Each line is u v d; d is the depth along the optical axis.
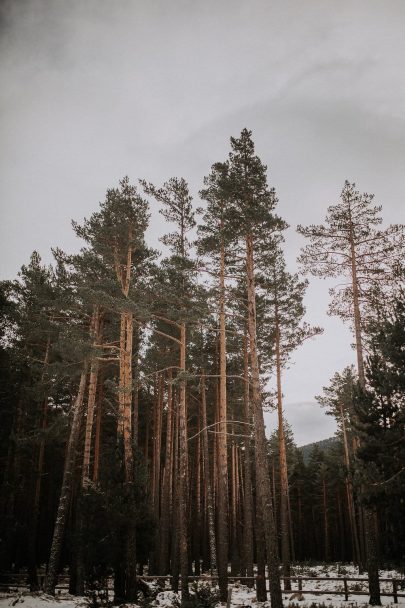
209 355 28.17
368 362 15.06
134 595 14.29
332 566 37.12
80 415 19.83
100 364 20.81
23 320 22.50
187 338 23.36
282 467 23.25
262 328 24.11
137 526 15.49
